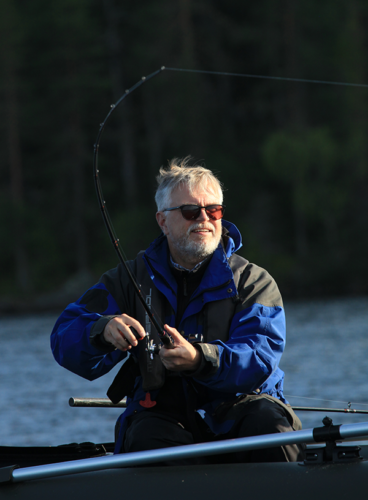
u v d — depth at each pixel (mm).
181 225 4684
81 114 65312
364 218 57688
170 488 3451
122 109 65500
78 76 63250
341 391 14789
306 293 57312
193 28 61031
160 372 4527
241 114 66125
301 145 54031
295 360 20406
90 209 64750
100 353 4504
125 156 65188
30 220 64438
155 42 59781
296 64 60406
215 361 4188
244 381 4328
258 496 3307
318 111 62219
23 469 3727
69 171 64688
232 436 4379
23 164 66938
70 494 3516
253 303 4602
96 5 67438
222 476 3477
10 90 63656
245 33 61969
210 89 64000
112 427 11891
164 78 58938
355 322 32688
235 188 61875
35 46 65438
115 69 66188
